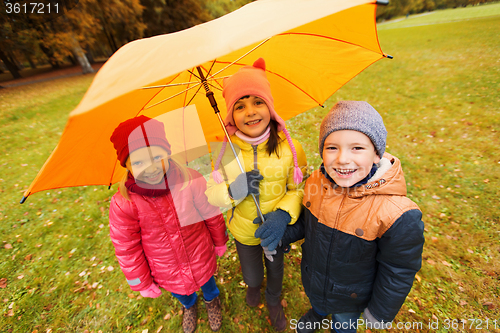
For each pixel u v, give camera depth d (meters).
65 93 12.46
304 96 1.69
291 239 1.51
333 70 1.51
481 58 9.11
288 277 2.45
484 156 3.96
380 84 8.04
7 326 2.41
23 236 3.50
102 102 0.58
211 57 0.62
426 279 2.36
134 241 1.39
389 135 4.98
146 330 2.22
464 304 2.15
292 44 1.37
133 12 20.44
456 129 4.82
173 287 1.61
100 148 1.21
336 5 0.73
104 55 41.31
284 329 2.05
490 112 5.20
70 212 3.87
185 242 1.48
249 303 2.22
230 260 2.71
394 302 1.20
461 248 2.63
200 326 2.16
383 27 31.41
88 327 2.33
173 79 1.37
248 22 0.75
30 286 2.78
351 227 1.20
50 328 2.36
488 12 28.34
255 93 1.19
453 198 3.27
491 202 3.11
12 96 13.06
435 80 7.63
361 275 1.33
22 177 5.08
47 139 6.87
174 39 0.76
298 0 0.80
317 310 1.70
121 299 2.51
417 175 3.76
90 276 2.81
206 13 28.64
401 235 1.07
